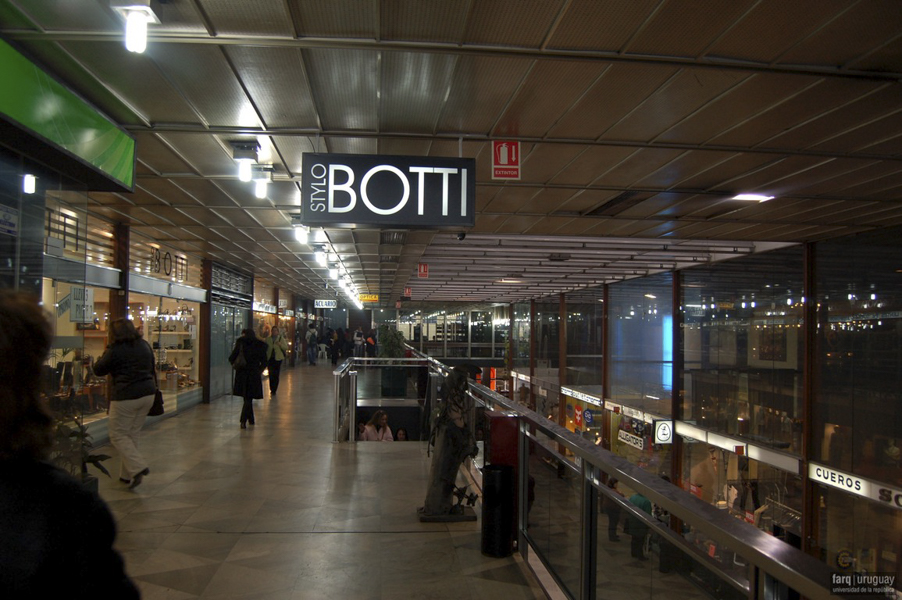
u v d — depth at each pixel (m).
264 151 6.16
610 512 2.61
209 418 11.10
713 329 16.28
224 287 15.70
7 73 3.51
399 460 7.33
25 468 1.01
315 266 16.17
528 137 5.83
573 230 10.88
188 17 3.61
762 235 11.55
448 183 5.10
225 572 3.95
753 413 14.45
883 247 10.66
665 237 11.66
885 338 10.62
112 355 5.97
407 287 25.48
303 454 7.69
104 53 4.00
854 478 11.05
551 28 3.84
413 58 4.21
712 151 6.26
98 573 1.01
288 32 3.82
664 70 4.43
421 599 3.55
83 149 4.42
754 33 3.92
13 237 4.08
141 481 6.27
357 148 6.11
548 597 3.47
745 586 1.51
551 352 31.22
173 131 5.49
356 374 10.40
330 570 3.98
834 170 6.99
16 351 1.01
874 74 4.50
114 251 9.59
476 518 5.02
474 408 6.02
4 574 0.91
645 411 19.86
